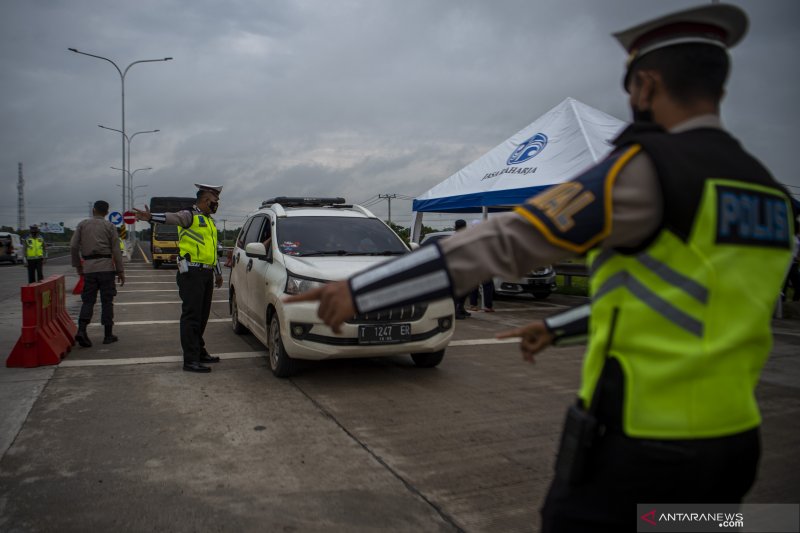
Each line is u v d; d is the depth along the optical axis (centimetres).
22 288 605
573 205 115
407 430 425
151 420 441
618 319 121
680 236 114
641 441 117
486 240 117
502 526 290
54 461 363
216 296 1361
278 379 565
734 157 121
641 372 118
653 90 130
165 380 557
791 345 780
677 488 117
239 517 295
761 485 341
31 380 551
